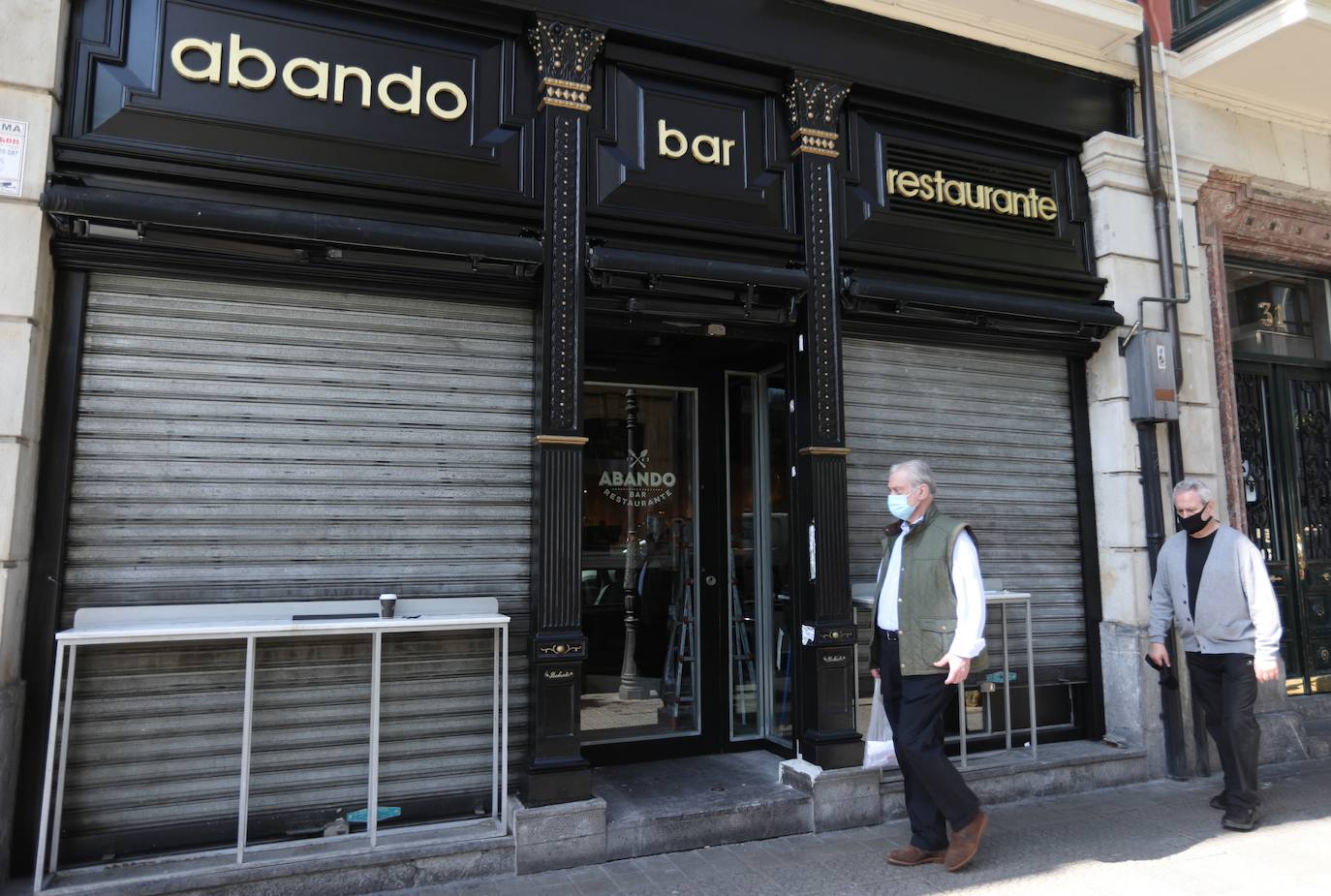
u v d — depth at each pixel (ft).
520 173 14.48
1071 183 19.53
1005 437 18.44
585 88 14.65
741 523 18.45
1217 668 15.34
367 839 12.35
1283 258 22.77
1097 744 17.89
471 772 13.53
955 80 17.94
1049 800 16.29
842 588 15.51
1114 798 16.40
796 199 16.42
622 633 17.12
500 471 14.23
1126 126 19.98
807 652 15.47
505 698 12.77
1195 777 17.80
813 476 15.57
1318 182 22.11
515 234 14.21
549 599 13.55
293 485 13.00
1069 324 18.30
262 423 12.91
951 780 12.54
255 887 11.21
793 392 16.21
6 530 10.96
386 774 13.07
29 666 11.38
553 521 13.69
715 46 15.67
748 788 14.96
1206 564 15.35
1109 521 18.66
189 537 12.39
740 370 18.60
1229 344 20.85
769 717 17.76
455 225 13.89
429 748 13.33
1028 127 18.94
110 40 12.48
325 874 11.56
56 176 11.79
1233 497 20.29
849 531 16.31
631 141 15.40
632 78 15.55
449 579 13.74
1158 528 18.21
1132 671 17.84
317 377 13.29
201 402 12.62
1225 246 21.90
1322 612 22.50
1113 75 19.71
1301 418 23.12
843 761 14.97
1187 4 20.93
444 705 13.44
